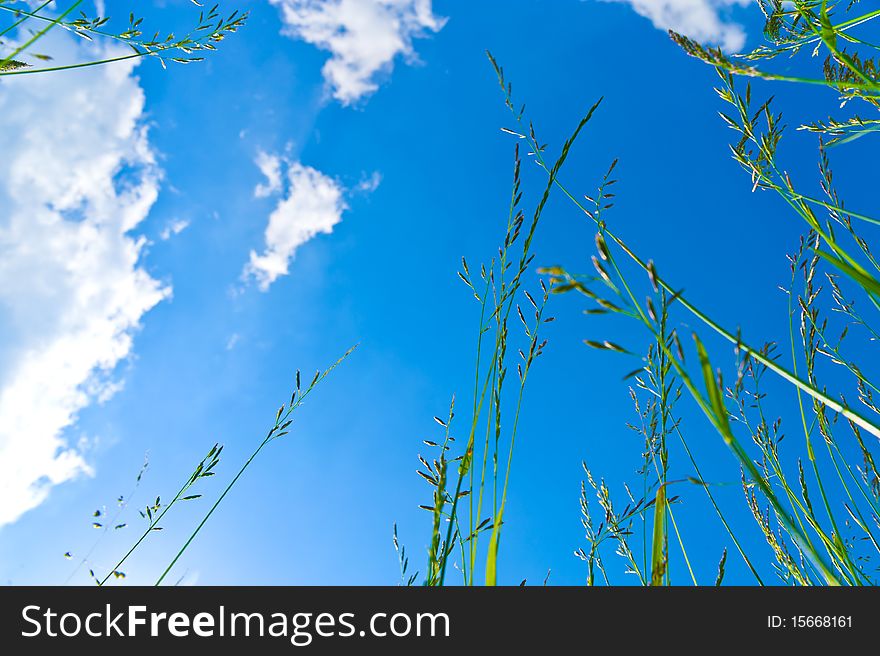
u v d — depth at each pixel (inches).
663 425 49.6
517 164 60.5
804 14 54.9
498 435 48.0
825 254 36.8
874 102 54.1
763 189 57.7
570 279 28.3
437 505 48.6
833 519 56.8
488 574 40.6
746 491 67.0
